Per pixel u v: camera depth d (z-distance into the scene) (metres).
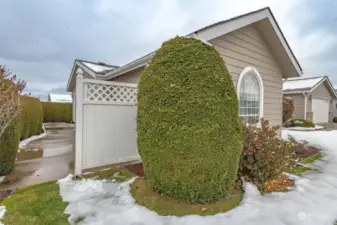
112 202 2.75
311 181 3.62
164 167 2.62
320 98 17.06
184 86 2.60
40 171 4.07
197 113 2.53
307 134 10.29
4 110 3.56
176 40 2.88
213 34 4.75
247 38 6.30
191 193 2.55
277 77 7.79
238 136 2.75
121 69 6.37
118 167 4.23
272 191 3.14
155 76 2.78
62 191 3.10
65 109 16.58
